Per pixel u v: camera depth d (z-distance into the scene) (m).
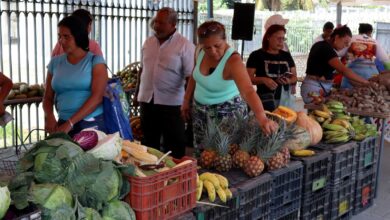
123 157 2.11
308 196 3.17
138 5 7.21
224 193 2.35
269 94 4.68
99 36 6.71
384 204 4.49
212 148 2.79
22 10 5.96
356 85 5.36
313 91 5.32
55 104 3.27
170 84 4.25
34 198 1.61
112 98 3.12
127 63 7.20
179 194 2.07
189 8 7.72
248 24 6.25
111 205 1.82
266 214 2.74
